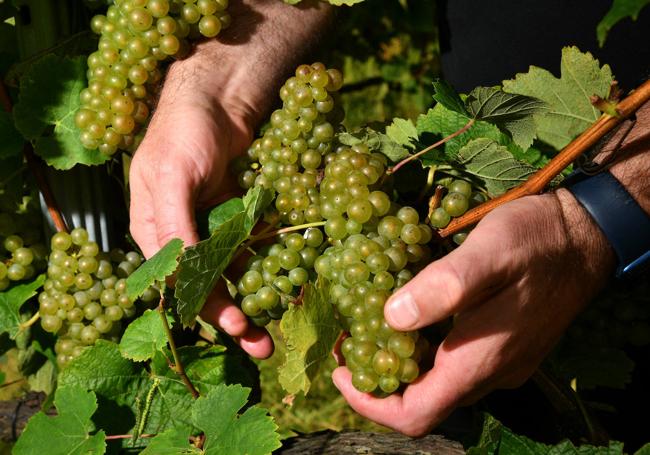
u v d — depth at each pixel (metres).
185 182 0.75
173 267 0.69
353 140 0.76
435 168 0.76
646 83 0.65
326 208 0.71
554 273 0.69
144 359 0.76
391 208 0.71
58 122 0.83
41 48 0.86
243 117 0.81
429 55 1.66
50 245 0.87
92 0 0.86
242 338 0.74
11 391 1.04
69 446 0.74
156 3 0.78
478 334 0.69
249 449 0.70
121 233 0.89
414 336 0.68
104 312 0.82
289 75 0.84
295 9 0.85
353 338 0.69
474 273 0.66
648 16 0.81
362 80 1.64
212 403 0.73
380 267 0.68
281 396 1.26
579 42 0.84
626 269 0.71
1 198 0.86
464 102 0.77
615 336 0.82
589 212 0.70
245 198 0.74
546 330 0.71
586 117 0.81
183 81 0.79
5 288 0.86
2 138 0.85
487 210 0.71
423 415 0.70
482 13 0.88
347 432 0.81
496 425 0.75
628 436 0.89
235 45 0.82
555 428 0.83
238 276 0.74
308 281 0.72
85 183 0.86
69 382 0.78
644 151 0.70
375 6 1.64
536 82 0.81
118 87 0.80
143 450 0.74
